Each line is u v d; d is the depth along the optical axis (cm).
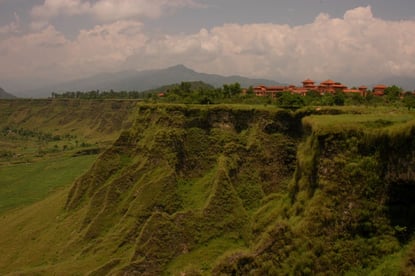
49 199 9069
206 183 6581
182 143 7050
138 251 5156
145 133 7838
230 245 5362
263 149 6662
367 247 3516
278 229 3775
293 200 4625
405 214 3497
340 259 3531
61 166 14175
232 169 6456
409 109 5716
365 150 3769
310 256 3575
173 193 6419
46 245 6638
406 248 3325
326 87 12681
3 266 6225
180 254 5206
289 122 6594
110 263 5297
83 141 19400
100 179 7644
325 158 3947
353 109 5916
